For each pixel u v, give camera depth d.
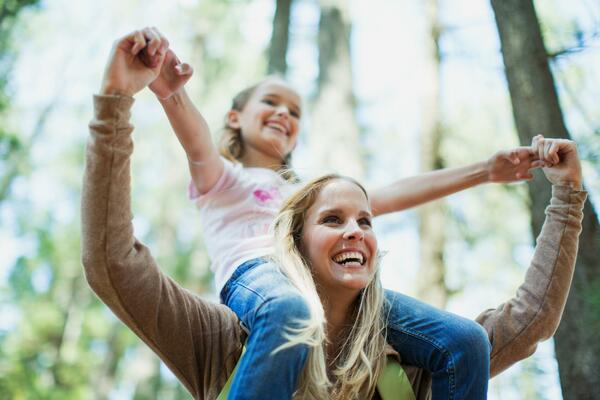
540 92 2.86
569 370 2.50
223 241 2.22
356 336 1.88
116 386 14.05
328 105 6.38
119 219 1.66
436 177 2.44
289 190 2.45
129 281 1.70
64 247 15.72
